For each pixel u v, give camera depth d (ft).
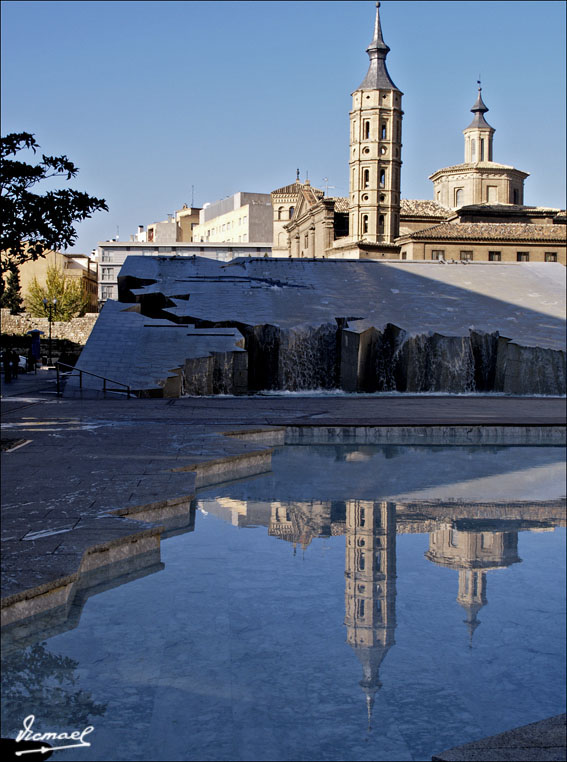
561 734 12.29
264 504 30.81
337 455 45.50
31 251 43.93
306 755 11.97
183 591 19.42
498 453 46.88
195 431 48.83
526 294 129.18
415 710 13.55
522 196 297.53
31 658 15.10
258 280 128.47
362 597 19.25
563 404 81.25
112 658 15.14
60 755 11.68
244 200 394.93
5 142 42.04
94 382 90.43
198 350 99.19
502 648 16.33
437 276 135.85
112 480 30.66
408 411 68.74
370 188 268.82
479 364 110.73
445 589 20.12
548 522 28.04
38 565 18.92
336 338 109.60
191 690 13.91
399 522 27.86
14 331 226.79
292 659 15.35
